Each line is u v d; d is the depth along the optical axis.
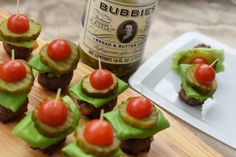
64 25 0.73
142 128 0.47
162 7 0.82
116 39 0.57
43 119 0.45
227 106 0.62
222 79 0.66
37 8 0.74
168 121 0.51
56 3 0.76
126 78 0.63
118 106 0.51
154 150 0.50
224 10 0.86
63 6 0.76
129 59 0.60
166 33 0.76
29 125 0.45
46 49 0.53
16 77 0.48
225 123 0.59
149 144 0.49
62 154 0.47
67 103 0.48
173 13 0.82
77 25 0.73
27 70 0.50
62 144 0.48
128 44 0.58
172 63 0.65
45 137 0.45
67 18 0.74
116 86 0.52
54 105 0.45
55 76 0.53
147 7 0.56
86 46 0.60
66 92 0.55
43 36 0.69
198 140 0.52
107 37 0.57
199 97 0.58
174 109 0.58
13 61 0.49
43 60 0.52
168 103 0.59
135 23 0.57
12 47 0.56
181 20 0.80
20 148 0.47
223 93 0.64
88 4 0.57
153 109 0.49
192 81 0.58
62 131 0.45
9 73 0.48
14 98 0.48
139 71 0.62
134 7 0.55
